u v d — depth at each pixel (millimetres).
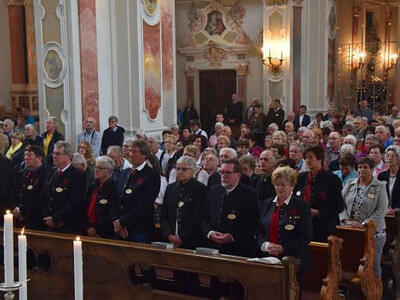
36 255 4617
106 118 9477
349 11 16781
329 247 4035
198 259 3744
